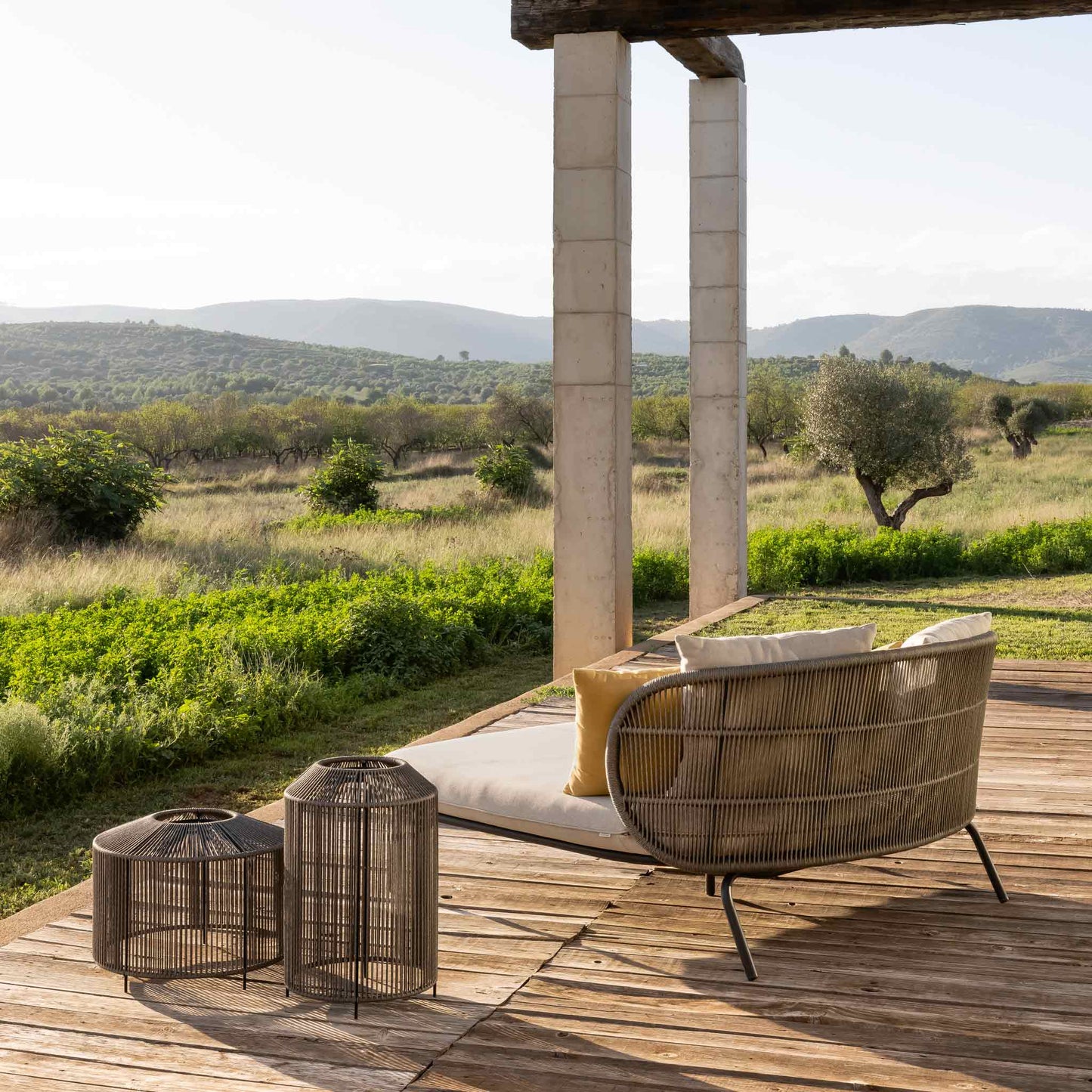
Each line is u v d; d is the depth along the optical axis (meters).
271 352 158.38
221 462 44.78
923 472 16.45
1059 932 3.09
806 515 18.86
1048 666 7.03
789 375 57.47
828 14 7.12
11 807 5.50
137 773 6.17
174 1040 2.54
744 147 9.33
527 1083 2.34
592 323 7.61
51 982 2.85
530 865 3.69
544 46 7.79
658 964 2.92
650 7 7.37
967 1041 2.49
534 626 10.45
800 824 2.87
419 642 8.96
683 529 15.63
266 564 12.84
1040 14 6.90
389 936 2.74
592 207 7.55
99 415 44.03
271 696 7.19
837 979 2.81
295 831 2.73
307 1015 2.67
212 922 2.88
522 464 21.45
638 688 2.81
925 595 11.83
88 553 13.32
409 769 2.83
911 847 3.06
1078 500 21.00
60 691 6.52
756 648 2.88
